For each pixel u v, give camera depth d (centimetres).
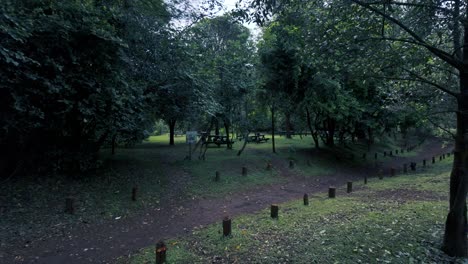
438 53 400
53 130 823
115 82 746
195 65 1093
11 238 555
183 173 1141
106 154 1348
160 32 916
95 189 848
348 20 427
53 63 607
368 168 1677
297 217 645
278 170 1355
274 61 1397
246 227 595
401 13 427
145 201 844
